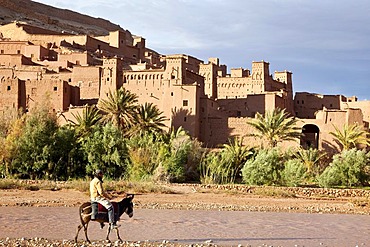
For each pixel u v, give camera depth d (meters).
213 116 77.06
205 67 100.25
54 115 60.06
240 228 23.56
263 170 50.75
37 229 21.28
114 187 42.12
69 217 25.84
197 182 52.94
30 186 41.81
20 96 82.81
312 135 78.06
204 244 18.44
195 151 56.28
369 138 75.62
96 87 88.25
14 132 53.50
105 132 54.62
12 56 96.56
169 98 78.62
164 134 62.81
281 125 64.31
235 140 63.31
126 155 53.16
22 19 157.38
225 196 42.22
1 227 21.64
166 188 43.31
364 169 53.84
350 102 95.38
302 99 101.62
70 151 53.22
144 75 84.50
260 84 97.06
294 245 19.02
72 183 43.81
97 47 116.00
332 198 44.34
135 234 20.64
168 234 20.88
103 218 17.83
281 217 29.48
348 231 23.66
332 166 54.66
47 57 102.38
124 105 66.88
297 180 50.50
